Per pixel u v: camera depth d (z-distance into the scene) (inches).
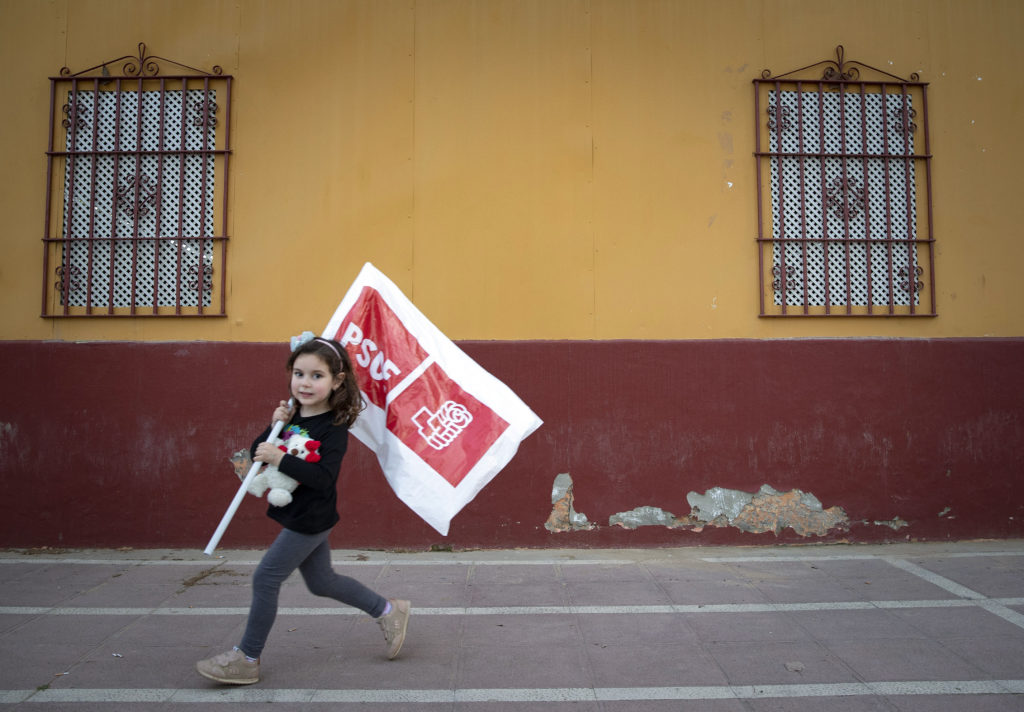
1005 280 230.8
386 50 228.5
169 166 227.9
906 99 231.9
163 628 157.9
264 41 227.8
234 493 218.4
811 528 221.1
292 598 177.9
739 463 221.3
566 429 220.1
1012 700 124.0
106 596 178.9
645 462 220.4
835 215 231.0
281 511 125.7
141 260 226.1
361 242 225.3
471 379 139.9
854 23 232.7
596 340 222.5
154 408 219.1
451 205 226.1
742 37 231.6
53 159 226.4
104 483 218.1
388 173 226.5
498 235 225.6
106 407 218.5
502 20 229.8
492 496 219.1
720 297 227.1
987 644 148.0
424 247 225.1
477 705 122.8
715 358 222.4
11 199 225.3
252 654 128.3
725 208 228.8
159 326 223.9
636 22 231.1
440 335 143.5
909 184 231.5
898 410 223.6
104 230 227.3
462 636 153.3
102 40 228.2
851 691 127.6
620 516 219.8
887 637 151.9
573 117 228.5
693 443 221.1
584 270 225.6
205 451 218.5
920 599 175.2
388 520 218.2
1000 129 232.5
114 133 229.1
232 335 223.5
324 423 126.4
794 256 230.2
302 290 224.2
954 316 229.8
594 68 229.6
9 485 217.5
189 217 227.0
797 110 231.5
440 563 206.2
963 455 223.9
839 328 228.4
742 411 221.9
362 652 144.9
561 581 190.2
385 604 139.3
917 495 222.8
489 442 135.6
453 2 229.8
